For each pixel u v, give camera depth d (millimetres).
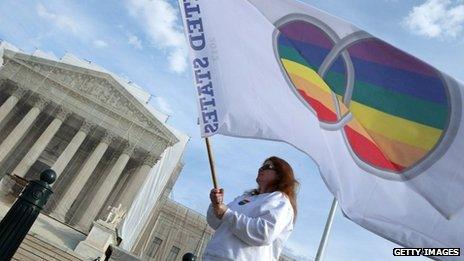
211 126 4293
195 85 4516
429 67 4684
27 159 53656
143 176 58844
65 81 60844
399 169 4504
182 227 67625
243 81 4582
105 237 33281
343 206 4281
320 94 4734
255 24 4906
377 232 4246
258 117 4434
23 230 5457
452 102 4531
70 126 62844
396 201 4348
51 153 61750
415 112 4621
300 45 4891
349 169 4438
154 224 66500
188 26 4789
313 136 4469
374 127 4688
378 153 4562
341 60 4863
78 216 55844
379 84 4770
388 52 4809
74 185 53688
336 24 4965
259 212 3211
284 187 3566
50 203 54375
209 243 3295
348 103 4754
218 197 3248
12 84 60031
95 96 61375
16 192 41875
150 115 61594
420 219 4258
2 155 53219
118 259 32188
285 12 4973
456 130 4457
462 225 4188
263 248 3188
